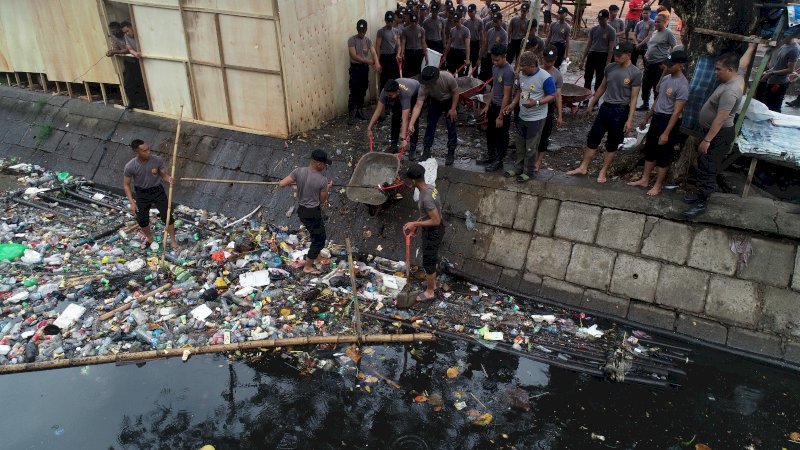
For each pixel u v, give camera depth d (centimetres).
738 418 567
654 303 692
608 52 1100
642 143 814
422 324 696
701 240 688
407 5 1309
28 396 591
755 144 670
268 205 919
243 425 558
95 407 578
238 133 991
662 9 1029
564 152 901
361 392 599
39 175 1098
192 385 606
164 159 1026
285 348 656
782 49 927
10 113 1209
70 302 715
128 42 1013
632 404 584
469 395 597
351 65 1002
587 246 731
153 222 907
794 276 650
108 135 1092
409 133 795
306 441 541
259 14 869
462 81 1065
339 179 884
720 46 697
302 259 806
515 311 719
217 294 733
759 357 636
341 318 701
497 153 813
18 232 873
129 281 753
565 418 568
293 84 931
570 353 647
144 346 651
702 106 691
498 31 1115
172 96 1037
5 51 1199
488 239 782
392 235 823
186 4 921
